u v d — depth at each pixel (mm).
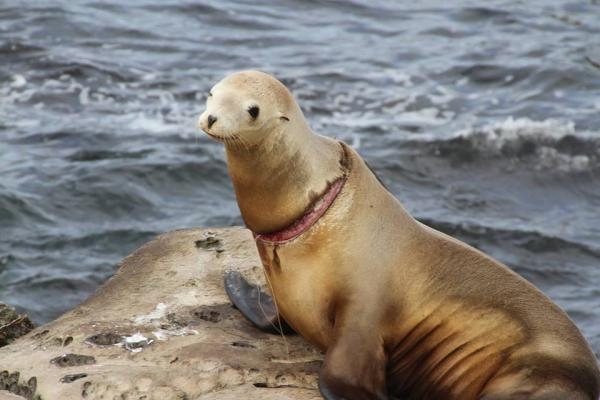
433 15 104062
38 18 93688
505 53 92062
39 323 50344
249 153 29156
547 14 105250
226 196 65062
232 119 28562
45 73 81000
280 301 30906
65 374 30312
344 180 30141
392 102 80000
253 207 29969
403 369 30422
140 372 29922
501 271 30656
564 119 76562
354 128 74938
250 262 37375
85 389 29391
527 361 28656
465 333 29781
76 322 33750
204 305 34625
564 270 57344
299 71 85938
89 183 64312
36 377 30312
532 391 27578
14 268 55062
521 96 82000
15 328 36156
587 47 94125
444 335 29969
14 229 59156
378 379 29109
